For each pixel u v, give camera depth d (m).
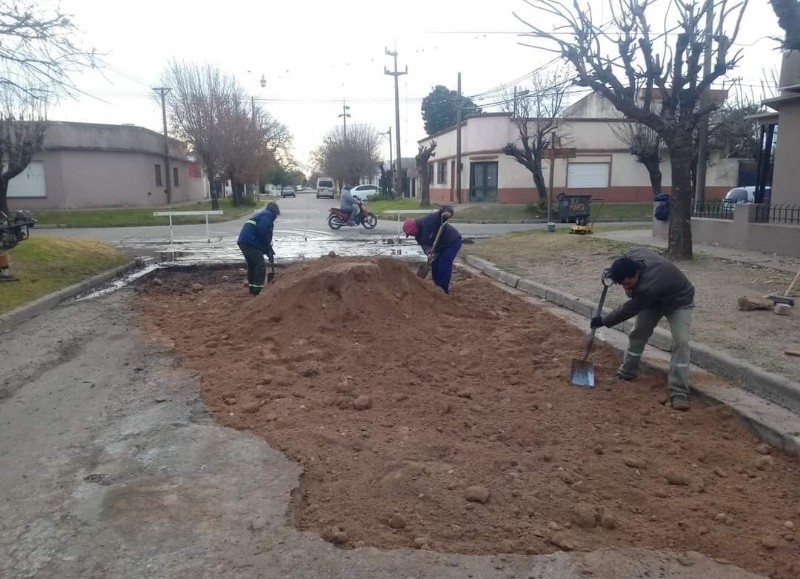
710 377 6.16
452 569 3.29
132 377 6.37
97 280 12.33
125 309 9.82
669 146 12.48
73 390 6.02
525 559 3.39
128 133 34.62
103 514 3.80
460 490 4.06
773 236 13.48
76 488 4.12
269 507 3.86
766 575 3.33
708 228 15.59
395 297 8.31
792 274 10.84
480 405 5.59
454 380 6.23
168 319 9.05
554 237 17.95
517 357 6.98
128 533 3.61
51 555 3.42
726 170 36.41
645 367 6.50
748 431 5.12
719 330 7.37
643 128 27.23
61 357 7.14
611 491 4.14
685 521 3.80
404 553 3.42
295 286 8.01
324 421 5.12
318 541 3.53
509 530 3.65
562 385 6.13
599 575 3.28
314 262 8.97
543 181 32.12
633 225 25.05
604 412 5.50
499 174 36.25
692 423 5.30
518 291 11.38
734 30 11.47
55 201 32.62
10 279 11.23
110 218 28.45
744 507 3.99
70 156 32.75
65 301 10.55
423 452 4.58
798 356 6.28
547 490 4.08
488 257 15.06
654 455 4.71
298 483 4.14
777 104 15.48
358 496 3.99
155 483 4.16
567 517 3.81
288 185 117.19
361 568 3.30
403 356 6.88
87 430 5.06
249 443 4.73
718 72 11.99
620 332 7.86
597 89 12.33
